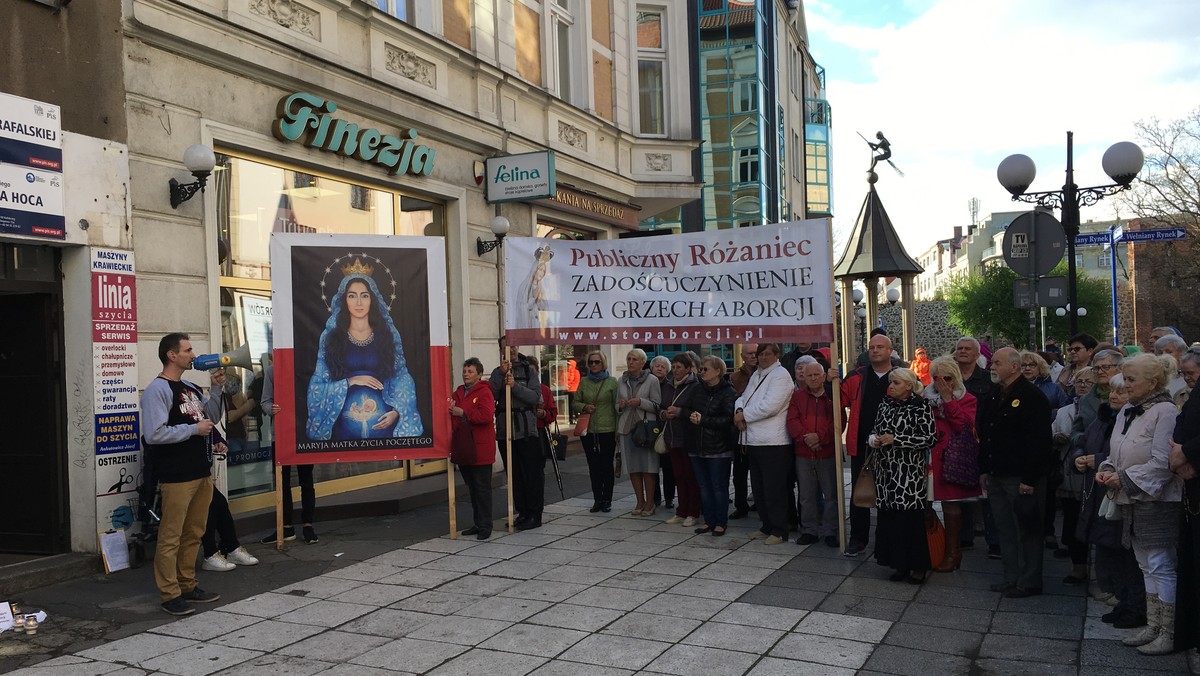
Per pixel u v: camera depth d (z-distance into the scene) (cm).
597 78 1530
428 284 788
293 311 757
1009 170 983
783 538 765
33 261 651
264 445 879
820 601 584
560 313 840
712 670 457
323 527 849
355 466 990
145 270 716
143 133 719
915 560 619
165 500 571
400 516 908
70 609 575
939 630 520
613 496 1041
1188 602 444
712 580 640
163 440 565
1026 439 577
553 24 1400
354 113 970
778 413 760
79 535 666
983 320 5019
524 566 688
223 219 830
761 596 596
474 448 788
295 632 529
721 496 791
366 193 1020
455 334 1148
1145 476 464
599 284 834
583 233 1513
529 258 847
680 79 1711
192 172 728
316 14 913
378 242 778
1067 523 623
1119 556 530
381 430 772
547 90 1358
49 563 635
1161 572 471
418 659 480
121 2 699
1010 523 593
